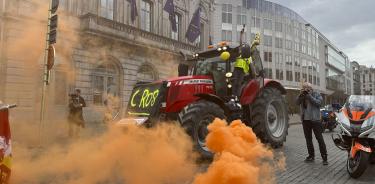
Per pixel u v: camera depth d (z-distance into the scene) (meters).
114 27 15.62
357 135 5.26
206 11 26.92
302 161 6.45
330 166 6.00
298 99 6.48
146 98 6.74
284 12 56.19
